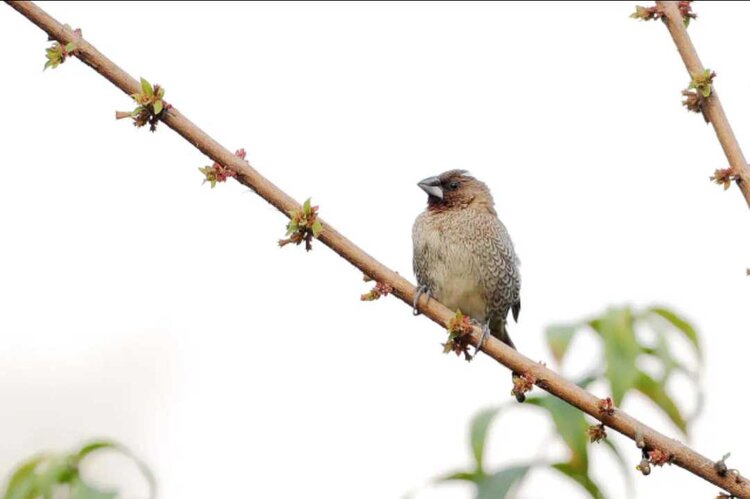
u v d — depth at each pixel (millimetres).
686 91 5926
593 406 5551
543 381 5734
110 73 5953
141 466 5559
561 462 5480
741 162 5695
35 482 5496
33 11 5914
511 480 5238
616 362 5867
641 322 6172
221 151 5977
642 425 5477
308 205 6012
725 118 5816
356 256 6309
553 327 6023
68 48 5820
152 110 5902
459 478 5340
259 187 6035
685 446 5363
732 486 5223
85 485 5457
